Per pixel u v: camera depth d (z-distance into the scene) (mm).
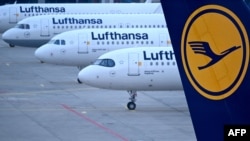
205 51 53531
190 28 53469
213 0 52812
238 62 53281
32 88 179375
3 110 150000
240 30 52812
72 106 154625
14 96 167625
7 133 128125
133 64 145500
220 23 52969
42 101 161000
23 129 131625
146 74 145250
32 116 143750
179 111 148875
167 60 145750
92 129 131000
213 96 53875
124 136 124875
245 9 52562
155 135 125750
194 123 54375
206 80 53875
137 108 152000
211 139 54312
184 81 54156
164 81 146000
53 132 128875
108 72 146000
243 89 53469
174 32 53719
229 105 53781
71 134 127062
